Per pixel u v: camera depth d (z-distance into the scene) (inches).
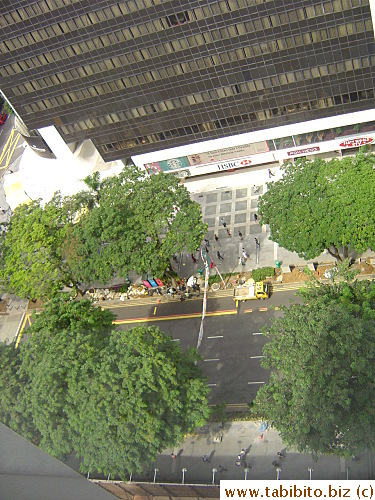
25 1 4047.7
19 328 4603.8
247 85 4281.5
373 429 2573.8
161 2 3905.0
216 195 4918.8
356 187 3560.5
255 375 3754.9
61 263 4291.3
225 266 4394.7
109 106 4645.7
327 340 2795.3
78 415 2800.2
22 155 5836.6
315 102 4298.7
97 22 4099.4
